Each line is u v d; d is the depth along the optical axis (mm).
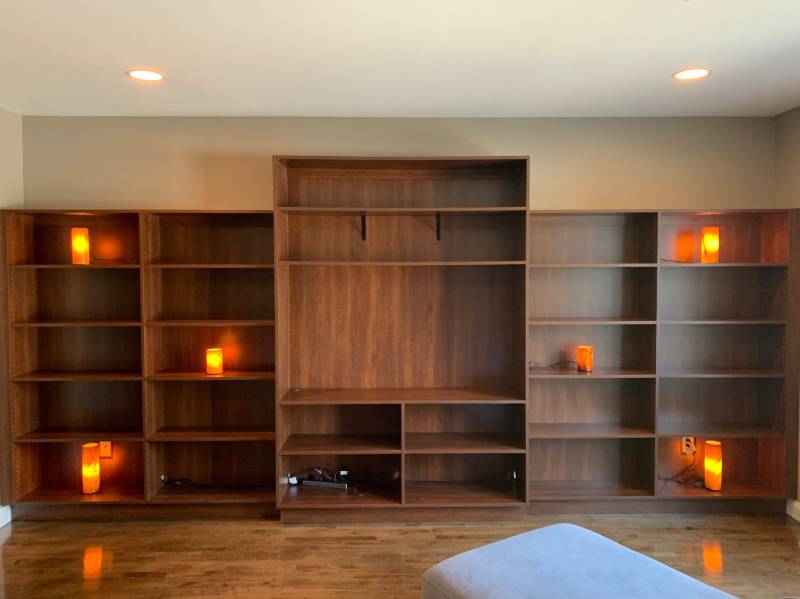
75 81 2900
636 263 3373
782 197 3541
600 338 3621
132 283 3547
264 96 3162
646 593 1808
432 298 3621
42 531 3244
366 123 3594
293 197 3574
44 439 3312
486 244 3598
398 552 2977
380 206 3588
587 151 3611
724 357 3617
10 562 2887
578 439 3637
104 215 3400
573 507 3439
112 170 3568
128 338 3547
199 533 3217
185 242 3543
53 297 3543
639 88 3047
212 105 3336
